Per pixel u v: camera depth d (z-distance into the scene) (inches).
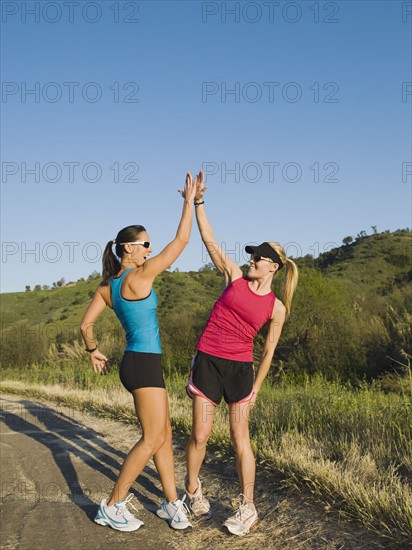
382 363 465.7
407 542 144.4
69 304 1635.1
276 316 177.2
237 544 159.3
